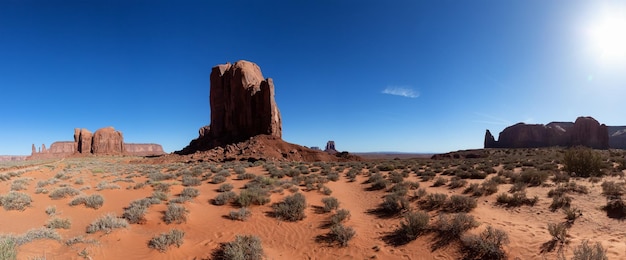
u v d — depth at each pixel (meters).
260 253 8.73
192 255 8.61
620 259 6.88
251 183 19.73
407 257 8.53
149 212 11.52
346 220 12.05
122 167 33.53
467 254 8.11
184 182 20.00
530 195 13.58
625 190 12.70
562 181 16.17
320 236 10.56
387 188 17.89
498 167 27.67
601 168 18.86
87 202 12.08
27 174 21.30
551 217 10.57
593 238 8.30
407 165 32.84
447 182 19.28
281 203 14.46
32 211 10.63
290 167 31.92
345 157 59.78
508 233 9.05
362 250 9.25
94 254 7.71
